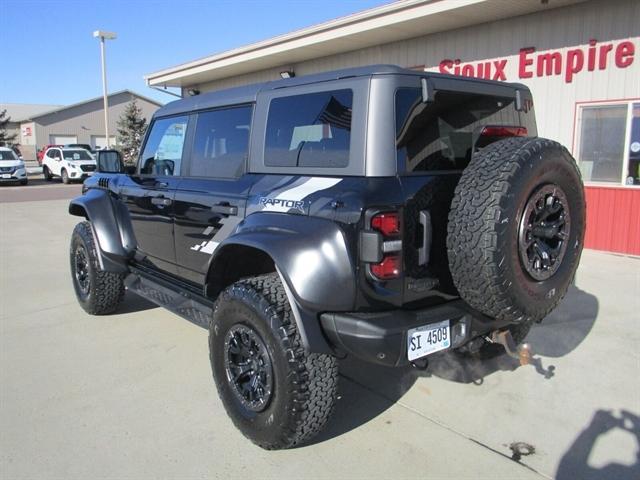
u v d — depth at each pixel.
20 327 4.94
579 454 2.83
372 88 2.63
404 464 2.78
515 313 2.59
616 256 7.52
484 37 8.97
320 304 2.55
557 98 8.16
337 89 2.80
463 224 2.48
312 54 11.96
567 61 7.95
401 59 10.47
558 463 2.76
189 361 4.10
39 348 4.41
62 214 13.89
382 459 2.82
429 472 2.71
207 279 3.25
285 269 2.60
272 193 2.99
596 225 7.91
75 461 2.84
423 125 2.76
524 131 3.35
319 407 2.72
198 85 17.36
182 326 4.90
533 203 2.54
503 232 2.41
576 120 7.97
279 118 3.14
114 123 55.38
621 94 7.46
